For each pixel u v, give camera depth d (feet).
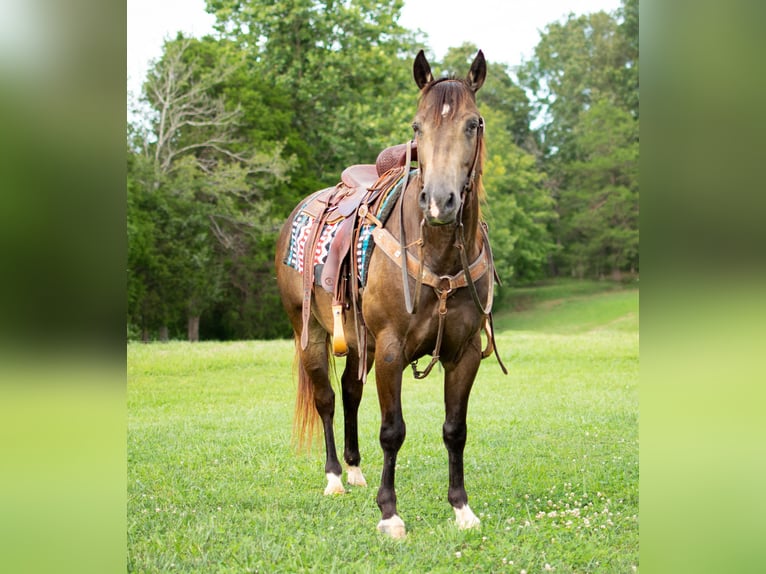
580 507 13.58
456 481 12.89
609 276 114.73
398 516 12.60
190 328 73.31
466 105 11.20
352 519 13.21
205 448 18.95
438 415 22.89
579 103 116.78
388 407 12.48
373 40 82.43
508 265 100.99
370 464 17.33
